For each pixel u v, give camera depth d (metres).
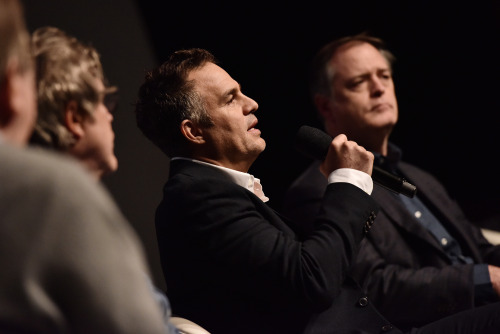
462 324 3.85
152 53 7.43
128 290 1.69
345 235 3.57
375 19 8.96
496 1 9.04
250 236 3.52
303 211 5.03
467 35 9.21
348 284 4.00
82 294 1.63
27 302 1.60
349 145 3.88
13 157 1.65
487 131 9.43
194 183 3.63
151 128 3.97
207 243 3.55
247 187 3.87
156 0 7.57
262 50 8.45
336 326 3.80
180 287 3.71
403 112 9.32
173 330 2.74
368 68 5.72
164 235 3.72
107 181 6.69
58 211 1.61
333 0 8.70
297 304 3.46
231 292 3.62
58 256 1.61
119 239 1.71
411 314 4.66
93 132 2.57
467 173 9.45
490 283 4.68
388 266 4.78
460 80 9.30
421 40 9.20
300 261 3.46
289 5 8.53
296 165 8.51
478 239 5.62
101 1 6.94
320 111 6.02
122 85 6.98
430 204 5.51
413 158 9.40
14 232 1.60
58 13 6.59
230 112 3.91
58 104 2.49
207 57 4.05
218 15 8.11
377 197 5.07
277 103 8.53
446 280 4.66
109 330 1.66
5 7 1.77
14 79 1.82
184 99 3.87
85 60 2.60
